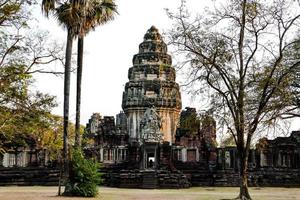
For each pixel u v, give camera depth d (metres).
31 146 69.75
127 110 92.00
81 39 36.44
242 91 32.09
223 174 64.75
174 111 91.75
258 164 68.94
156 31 98.31
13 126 27.48
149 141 70.69
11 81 25.25
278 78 32.34
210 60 32.34
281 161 70.75
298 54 35.16
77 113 36.12
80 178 35.03
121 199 33.75
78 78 36.38
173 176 58.91
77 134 36.09
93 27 37.38
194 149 75.44
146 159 69.81
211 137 73.44
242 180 32.41
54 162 67.75
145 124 73.75
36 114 27.09
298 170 66.75
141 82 91.88
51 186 59.25
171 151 70.88
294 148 70.56
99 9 36.53
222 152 69.56
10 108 26.12
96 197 34.78
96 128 90.88
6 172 63.44
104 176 62.78
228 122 33.06
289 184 63.94
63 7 34.94
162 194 42.56
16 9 24.52
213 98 33.22
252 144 48.44
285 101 33.97
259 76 32.75
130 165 70.50
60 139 57.78
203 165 71.00
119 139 81.94
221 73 32.50
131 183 58.88
